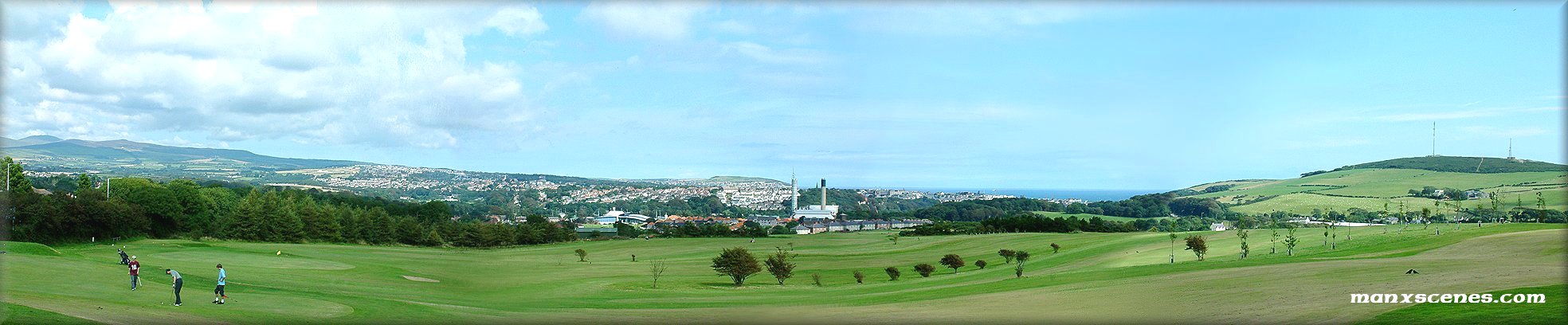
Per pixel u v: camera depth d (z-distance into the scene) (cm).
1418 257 7119
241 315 4134
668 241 18288
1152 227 19825
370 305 4966
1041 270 9225
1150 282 5906
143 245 11806
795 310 5309
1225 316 3972
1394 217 19612
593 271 10475
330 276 7600
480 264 11431
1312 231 12188
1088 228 19512
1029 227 19525
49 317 3472
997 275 8619
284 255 10488
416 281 7931
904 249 15000
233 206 16288
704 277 9669
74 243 11950
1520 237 8050
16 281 4875
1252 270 6322
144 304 4250
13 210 11288
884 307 5322
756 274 10312
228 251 10619
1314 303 4088
